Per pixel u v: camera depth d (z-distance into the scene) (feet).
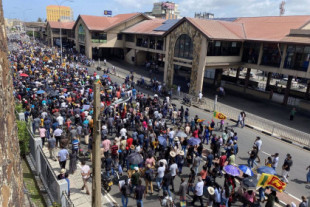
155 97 83.10
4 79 13.47
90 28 173.06
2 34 13.82
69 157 48.39
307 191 44.21
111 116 65.10
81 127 56.03
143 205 38.14
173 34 111.24
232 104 100.12
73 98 73.31
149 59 179.01
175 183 44.29
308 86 108.78
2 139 11.96
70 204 30.22
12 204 12.17
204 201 39.75
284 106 100.78
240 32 108.78
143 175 45.01
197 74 101.65
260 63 105.40
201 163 51.39
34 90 75.77
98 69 153.48
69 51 201.67
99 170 25.54
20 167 15.43
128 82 115.44
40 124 57.57
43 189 38.93
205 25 101.50
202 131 62.23
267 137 69.05
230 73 188.24
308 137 63.46
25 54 158.40
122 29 182.19
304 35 89.66
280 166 52.95
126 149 46.91
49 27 251.19
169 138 55.83
